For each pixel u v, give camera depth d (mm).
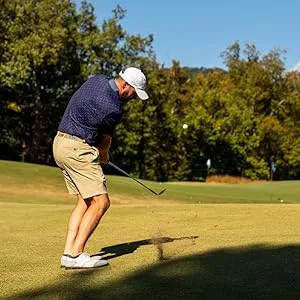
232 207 9492
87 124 4801
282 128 49062
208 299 3793
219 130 45594
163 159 45625
